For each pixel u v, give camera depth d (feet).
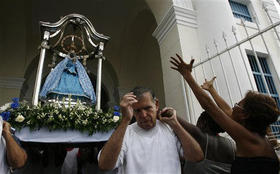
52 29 12.17
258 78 12.33
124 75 27.45
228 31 12.09
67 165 10.11
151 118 4.52
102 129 8.54
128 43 27.32
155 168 4.05
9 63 22.20
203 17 14.16
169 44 14.84
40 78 11.00
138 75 28.27
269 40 16.11
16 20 22.59
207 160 4.67
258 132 4.10
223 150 4.76
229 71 10.78
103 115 8.86
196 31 14.47
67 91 10.75
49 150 9.16
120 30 26.89
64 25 12.51
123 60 27.86
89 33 13.25
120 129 4.08
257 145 3.81
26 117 7.64
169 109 4.63
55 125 7.78
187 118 11.43
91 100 11.36
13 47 22.75
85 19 12.87
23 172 8.27
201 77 11.74
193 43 13.87
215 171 4.58
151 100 4.65
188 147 4.23
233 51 11.26
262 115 3.91
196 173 4.76
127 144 4.46
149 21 24.53
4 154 5.73
